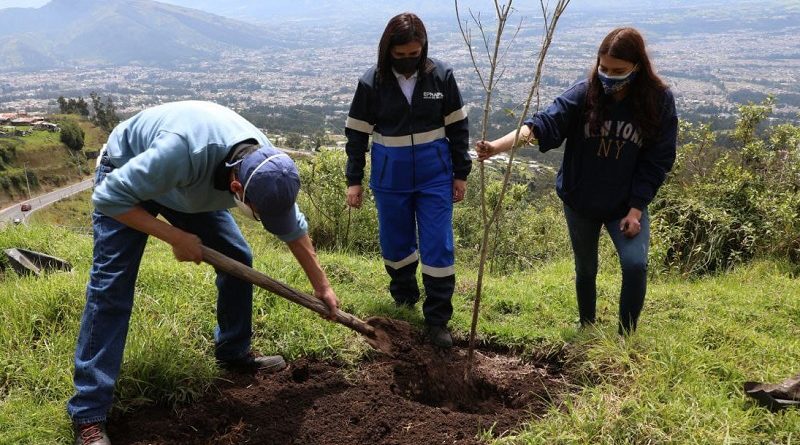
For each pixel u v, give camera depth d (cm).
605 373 369
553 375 409
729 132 837
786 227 692
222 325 353
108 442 290
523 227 836
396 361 393
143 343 349
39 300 397
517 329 446
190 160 262
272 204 259
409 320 451
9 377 332
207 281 443
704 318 468
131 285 291
